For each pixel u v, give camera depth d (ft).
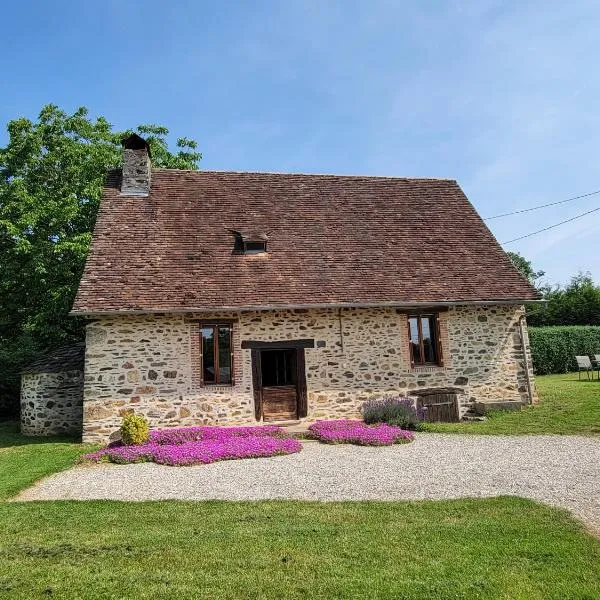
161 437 36.60
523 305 48.78
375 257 48.93
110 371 40.11
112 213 47.75
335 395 43.98
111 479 28.53
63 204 56.03
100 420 39.63
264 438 36.70
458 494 24.18
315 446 35.99
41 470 30.60
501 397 47.21
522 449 32.65
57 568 16.60
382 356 45.11
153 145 68.28
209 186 53.93
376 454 32.83
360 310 45.16
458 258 50.52
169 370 41.04
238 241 47.75
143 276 42.32
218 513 21.90
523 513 21.09
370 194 57.31
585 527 19.66
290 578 15.69
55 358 47.75
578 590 14.75
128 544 18.44
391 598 14.48
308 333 43.98
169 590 15.08
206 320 42.14
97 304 39.24
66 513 22.16
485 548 17.62
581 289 115.75
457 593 14.62
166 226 47.70
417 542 18.22
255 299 42.16
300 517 21.22
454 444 35.14
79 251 53.01
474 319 47.55
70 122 63.57
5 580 15.81
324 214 53.21
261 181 56.24
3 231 56.65
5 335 66.23
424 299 45.14
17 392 62.69
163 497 24.94
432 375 46.01
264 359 44.21
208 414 41.50
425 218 55.16
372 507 22.36
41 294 58.13
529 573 15.79
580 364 69.77
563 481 25.53
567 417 41.96
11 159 59.88
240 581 15.56
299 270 45.93
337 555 17.26
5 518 21.57
